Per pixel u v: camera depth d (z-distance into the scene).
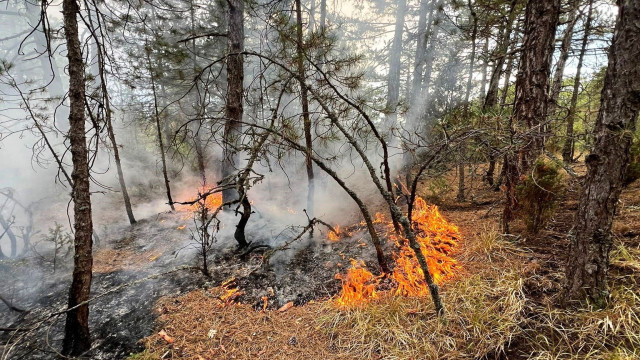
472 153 3.67
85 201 3.01
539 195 3.35
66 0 2.87
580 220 2.21
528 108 3.42
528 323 2.38
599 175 2.02
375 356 2.47
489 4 5.39
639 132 3.01
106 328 3.31
